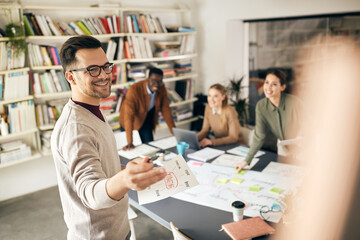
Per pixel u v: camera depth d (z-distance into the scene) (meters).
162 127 4.57
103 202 0.76
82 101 1.15
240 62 4.63
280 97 2.42
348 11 3.06
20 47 3.25
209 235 1.51
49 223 3.11
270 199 1.83
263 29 4.23
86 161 0.97
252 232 1.47
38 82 3.47
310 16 3.52
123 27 4.09
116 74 4.05
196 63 5.01
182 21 4.87
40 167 3.82
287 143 2.24
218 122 3.14
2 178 3.58
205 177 2.19
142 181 0.65
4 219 3.21
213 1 4.55
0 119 3.31
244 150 2.74
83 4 3.84
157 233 2.82
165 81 4.48
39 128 3.57
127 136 3.09
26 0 3.44
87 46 1.05
